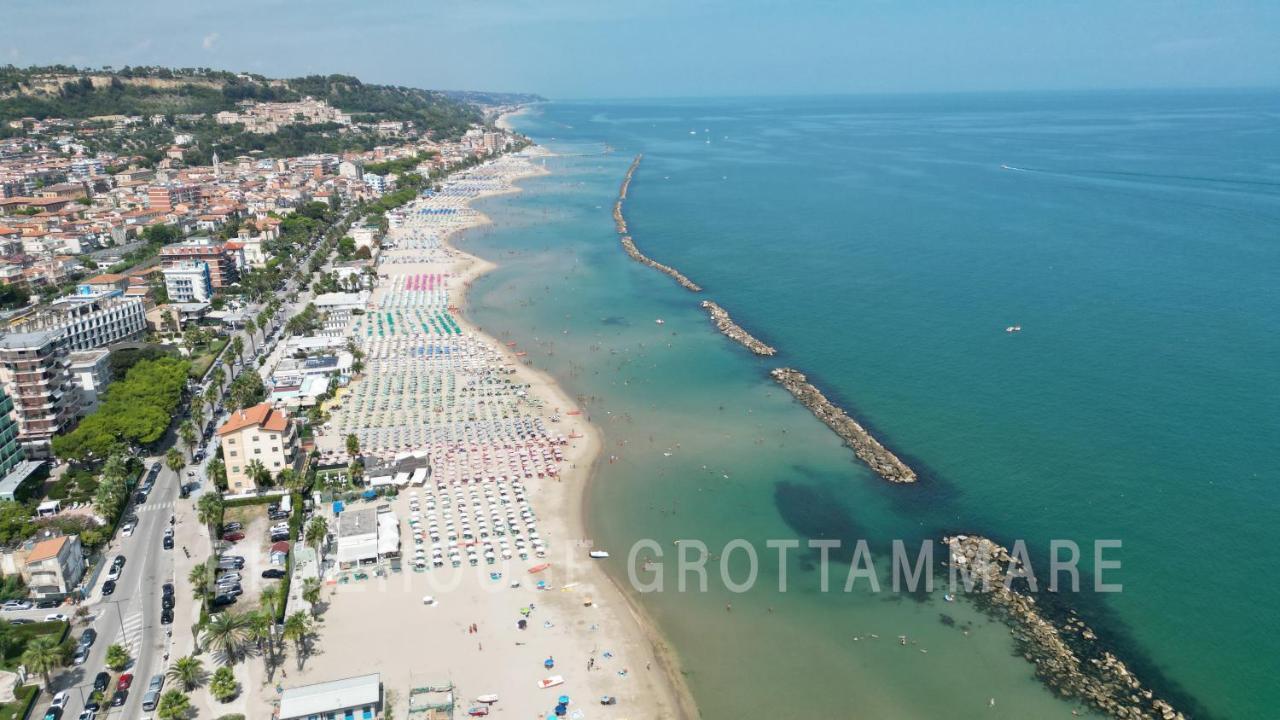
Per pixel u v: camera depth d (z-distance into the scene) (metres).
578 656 136.50
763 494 190.88
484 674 131.12
